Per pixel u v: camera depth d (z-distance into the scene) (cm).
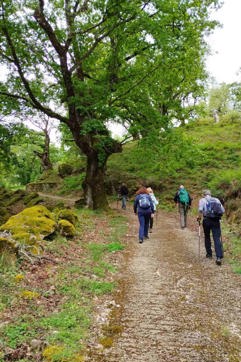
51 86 1856
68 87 1636
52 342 474
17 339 468
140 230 1152
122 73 1778
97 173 1923
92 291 676
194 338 521
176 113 2273
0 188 3016
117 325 555
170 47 1574
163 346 496
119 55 1731
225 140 3312
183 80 2184
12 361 430
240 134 3462
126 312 606
